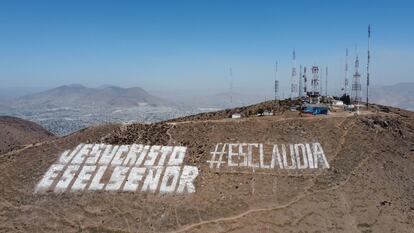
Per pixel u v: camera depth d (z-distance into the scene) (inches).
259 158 3159.5
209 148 3304.6
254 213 2664.9
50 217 2736.2
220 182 2945.4
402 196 2763.3
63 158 3304.6
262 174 3002.0
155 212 2726.4
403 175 2962.6
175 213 2709.2
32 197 2923.2
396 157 3149.6
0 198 2938.0
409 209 2650.1
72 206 2817.4
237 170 3056.1
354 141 3267.7
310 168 3036.4
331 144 3250.5
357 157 3105.3
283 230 2529.5
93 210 2770.7
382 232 2482.8
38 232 2620.6
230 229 2559.1
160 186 2942.9
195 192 2874.0
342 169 2997.0
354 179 2901.1
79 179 3058.6
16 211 2807.6
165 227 2608.3
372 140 3289.9
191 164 3139.8
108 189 2945.4
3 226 2679.6
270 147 3267.7
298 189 2844.5
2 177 3149.6
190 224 2618.1
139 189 2928.2
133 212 2736.2
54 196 2918.3
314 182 2898.6
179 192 2881.4
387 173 2967.5
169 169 3097.9
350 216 2603.3
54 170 3171.8
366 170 2979.8
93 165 3193.9
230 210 2706.7
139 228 2610.7
